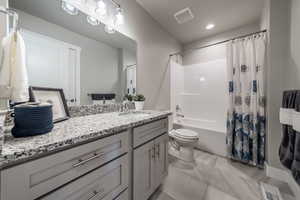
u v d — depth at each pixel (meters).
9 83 0.69
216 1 1.84
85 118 1.15
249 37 1.94
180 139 1.98
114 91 1.57
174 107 2.88
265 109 1.81
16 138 0.59
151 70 2.17
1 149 0.44
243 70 1.97
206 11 2.05
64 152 0.60
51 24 1.04
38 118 0.64
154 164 1.30
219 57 2.76
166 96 2.60
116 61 1.58
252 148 1.90
